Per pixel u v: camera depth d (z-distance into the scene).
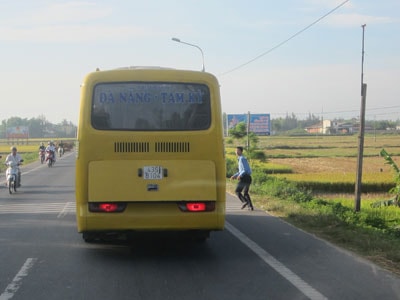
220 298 6.64
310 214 14.29
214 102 8.84
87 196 8.56
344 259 8.95
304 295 6.76
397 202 19.23
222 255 9.30
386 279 7.59
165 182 8.62
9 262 8.75
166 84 8.79
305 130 195.25
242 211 15.70
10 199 19.11
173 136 8.68
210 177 8.70
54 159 44.00
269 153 69.00
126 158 8.61
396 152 67.94
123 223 8.54
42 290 7.03
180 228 8.66
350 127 177.88
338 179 32.28
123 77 8.71
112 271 8.11
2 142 141.75
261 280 7.53
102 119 8.66
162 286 7.22
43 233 11.65
